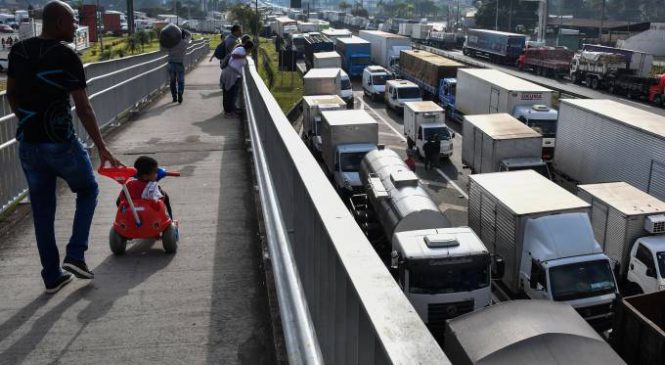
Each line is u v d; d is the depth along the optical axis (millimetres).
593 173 21266
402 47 59281
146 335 3568
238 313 3850
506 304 7199
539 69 58500
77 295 4078
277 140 4812
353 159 21969
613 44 77625
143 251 4926
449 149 27453
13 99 3639
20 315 3785
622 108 21500
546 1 80500
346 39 64188
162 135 10594
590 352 6277
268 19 123625
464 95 35406
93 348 3418
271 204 4605
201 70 27906
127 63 17875
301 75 51438
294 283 3314
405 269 12352
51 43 3590
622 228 14297
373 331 1608
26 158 3734
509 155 21984
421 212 14680
